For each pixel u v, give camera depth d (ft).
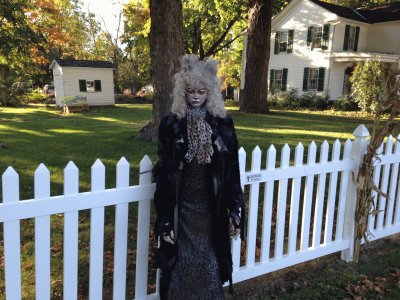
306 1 79.46
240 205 7.60
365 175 11.17
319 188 11.04
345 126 40.19
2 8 58.65
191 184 7.32
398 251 12.84
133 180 18.78
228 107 76.89
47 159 23.70
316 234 11.28
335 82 78.23
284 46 86.63
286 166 10.12
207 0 85.25
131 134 32.45
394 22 75.97
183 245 7.50
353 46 79.66
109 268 10.59
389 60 69.05
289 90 85.71
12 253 6.49
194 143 6.99
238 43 115.85
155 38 26.99
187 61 7.22
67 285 7.26
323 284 10.53
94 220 7.36
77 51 152.87
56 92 87.56
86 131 37.58
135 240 12.49
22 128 41.50
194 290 7.55
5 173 6.20
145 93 120.88
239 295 9.83
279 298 9.80
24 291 9.38
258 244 12.72
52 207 6.74
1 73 86.63
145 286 8.43
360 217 11.50
